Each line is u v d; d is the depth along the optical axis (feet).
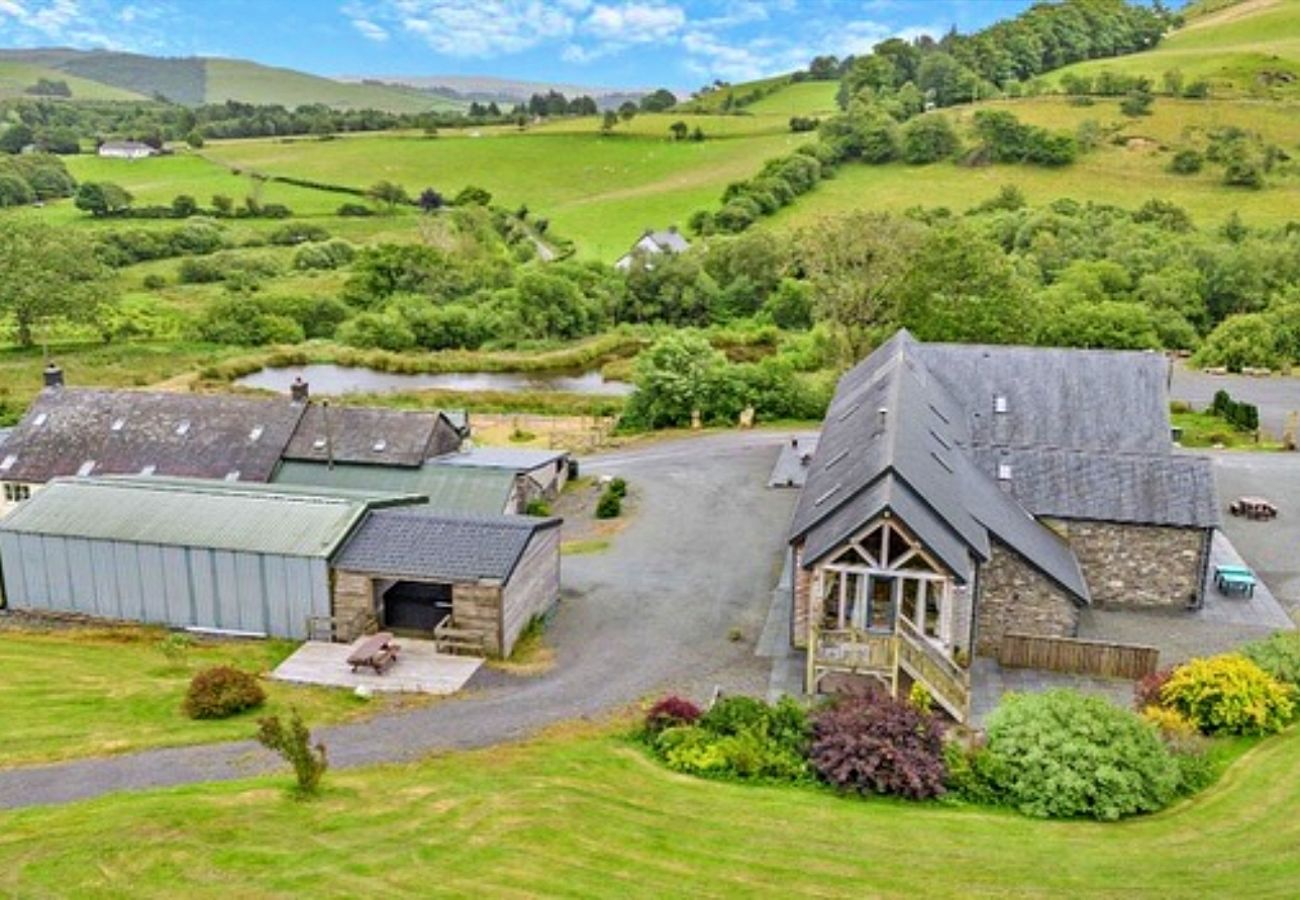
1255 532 138.41
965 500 102.68
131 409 155.33
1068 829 68.23
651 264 351.67
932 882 59.88
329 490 121.90
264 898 54.60
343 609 103.50
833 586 97.81
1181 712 84.43
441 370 288.30
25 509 111.86
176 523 107.65
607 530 141.90
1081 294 266.77
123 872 57.16
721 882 59.00
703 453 181.78
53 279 281.54
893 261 221.87
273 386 262.47
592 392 256.93
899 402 112.57
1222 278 295.89
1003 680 97.76
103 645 102.53
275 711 86.79
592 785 72.54
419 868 58.65
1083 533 116.47
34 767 74.95
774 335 303.27
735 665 99.66
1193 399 214.90
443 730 84.07
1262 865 62.59
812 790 74.38
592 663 99.55
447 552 102.58
